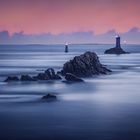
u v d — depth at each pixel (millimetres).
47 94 51875
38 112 41375
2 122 36719
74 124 35906
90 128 34312
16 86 63438
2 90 58844
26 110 42438
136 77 80375
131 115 39844
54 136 31688
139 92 57688
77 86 64000
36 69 103062
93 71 82125
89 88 61562
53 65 118875
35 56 196750
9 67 111688
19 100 49125
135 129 33906
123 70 98625
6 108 43656
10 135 31906
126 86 65062
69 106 45000
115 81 72375
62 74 78312
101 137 31391
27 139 30719
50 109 43094
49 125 35469
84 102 47969
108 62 131500
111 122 36750
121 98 51594
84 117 38969
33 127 34719
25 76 70625
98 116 39375
